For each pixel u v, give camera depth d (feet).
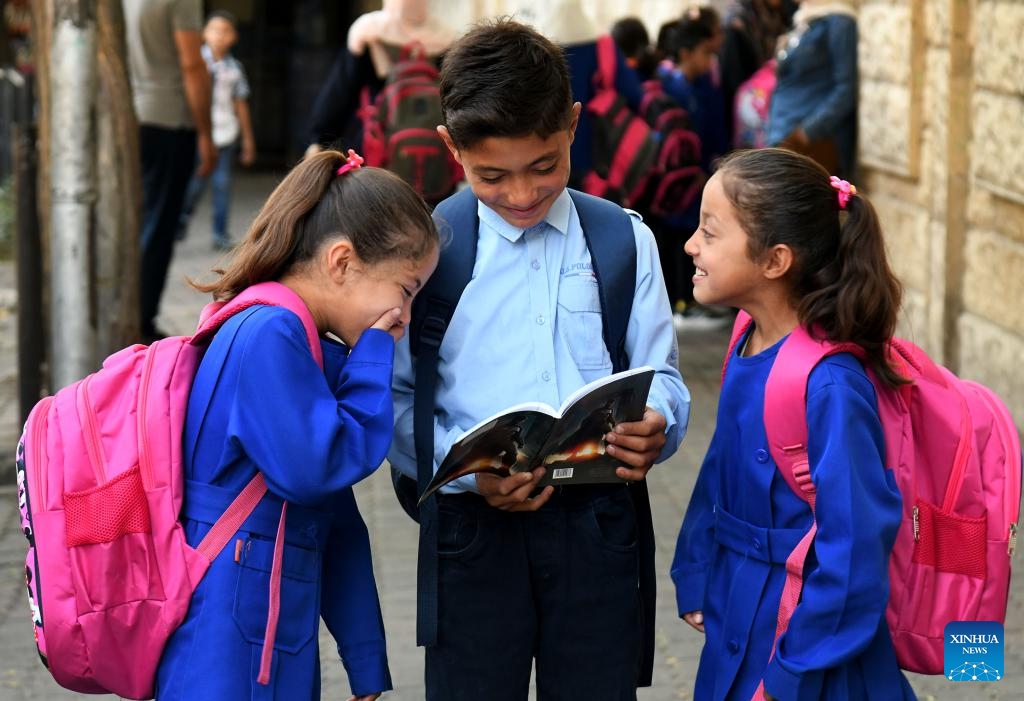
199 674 8.39
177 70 27.22
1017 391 21.38
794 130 27.02
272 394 8.29
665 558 17.22
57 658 8.66
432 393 9.26
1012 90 20.97
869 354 8.81
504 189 8.80
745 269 8.95
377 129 22.66
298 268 8.77
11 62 59.00
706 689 9.43
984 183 22.20
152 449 8.58
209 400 8.56
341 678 14.32
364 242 8.55
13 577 16.97
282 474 8.24
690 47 30.04
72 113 19.62
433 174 22.48
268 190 53.31
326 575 9.29
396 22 23.11
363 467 8.35
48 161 20.61
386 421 8.44
